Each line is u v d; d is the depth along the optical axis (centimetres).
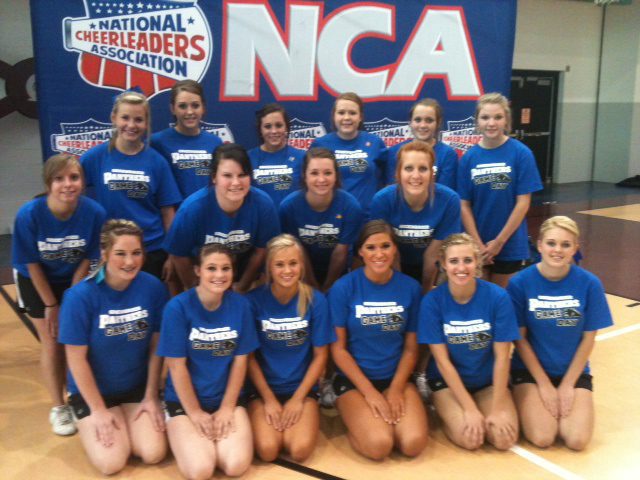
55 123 375
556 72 1262
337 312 306
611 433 306
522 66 1202
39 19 362
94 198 359
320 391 341
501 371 296
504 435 287
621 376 370
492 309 297
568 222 295
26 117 807
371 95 455
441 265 299
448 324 298
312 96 439
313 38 431
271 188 385
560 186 1293
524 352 309
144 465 280
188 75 403
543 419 294
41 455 286
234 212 307
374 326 303
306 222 336
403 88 464
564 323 302
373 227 297
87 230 308
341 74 444
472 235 382
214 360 283
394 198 327
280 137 376
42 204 296
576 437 287
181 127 361
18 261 299
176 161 360
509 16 487
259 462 282
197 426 275
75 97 377
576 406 296
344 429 316
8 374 373
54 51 368
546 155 1296
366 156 396
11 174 813
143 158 335
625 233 809
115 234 271
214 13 403
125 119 321
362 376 300
